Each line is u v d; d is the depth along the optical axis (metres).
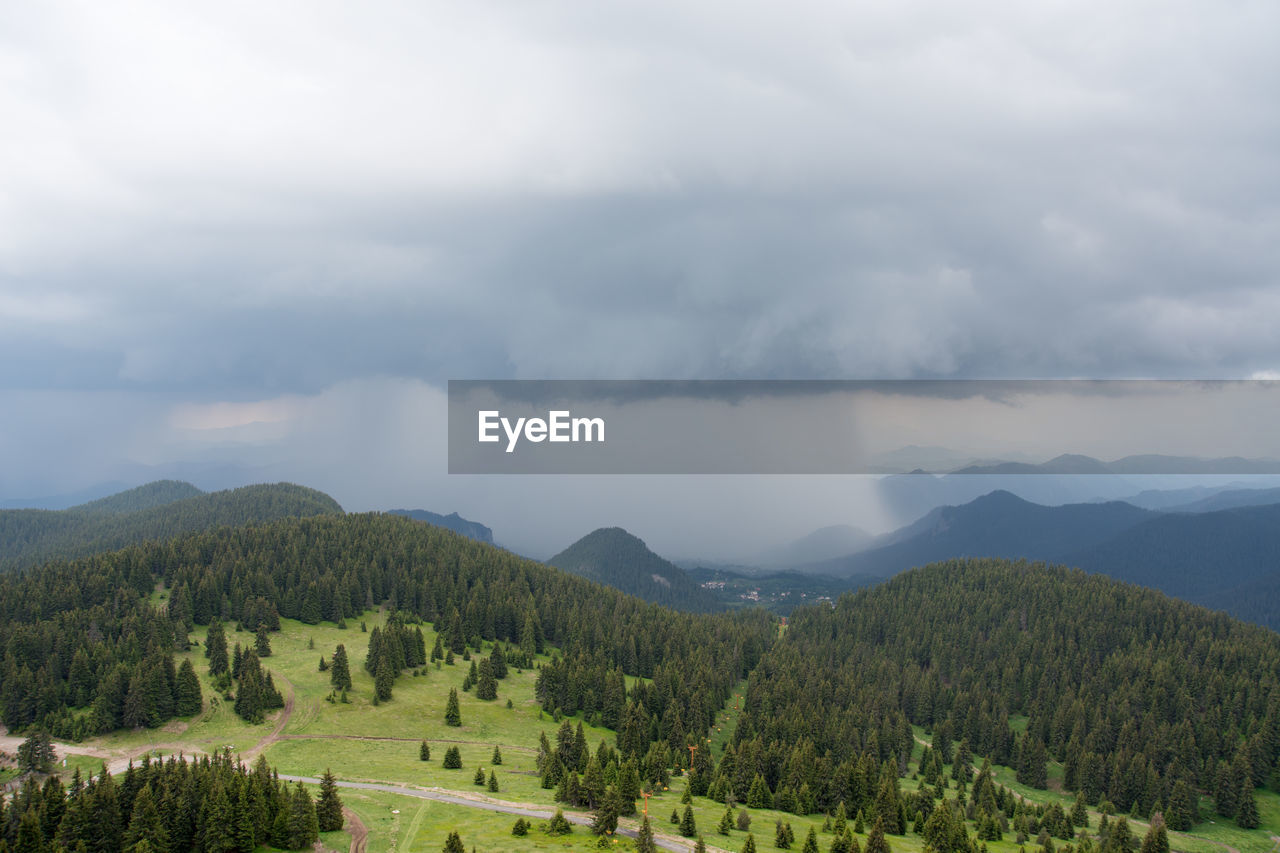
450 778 174.62
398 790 164.00
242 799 129.38
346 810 148.88
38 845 120.69
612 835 136.75
